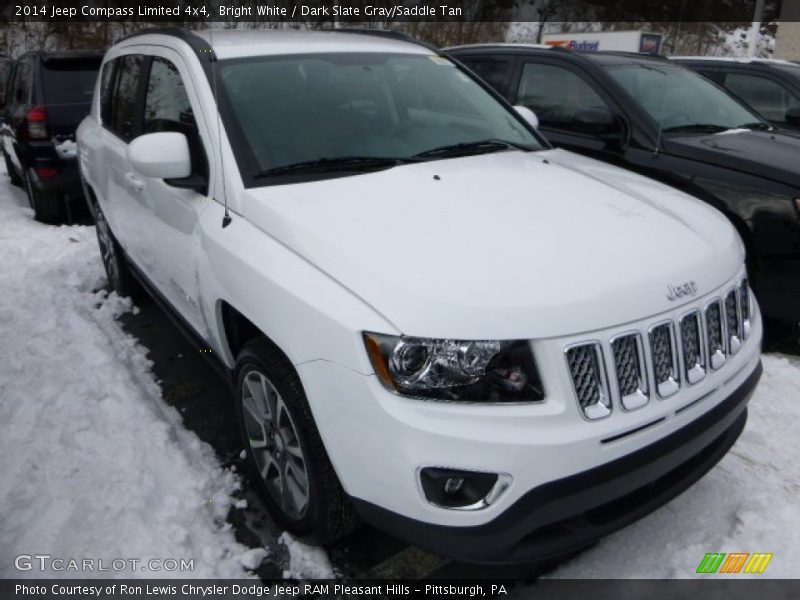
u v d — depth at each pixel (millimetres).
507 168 2984
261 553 2516
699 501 2768
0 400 3475
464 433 1885
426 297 1969
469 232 2285
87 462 2965
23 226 7098
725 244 2555
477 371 1915
